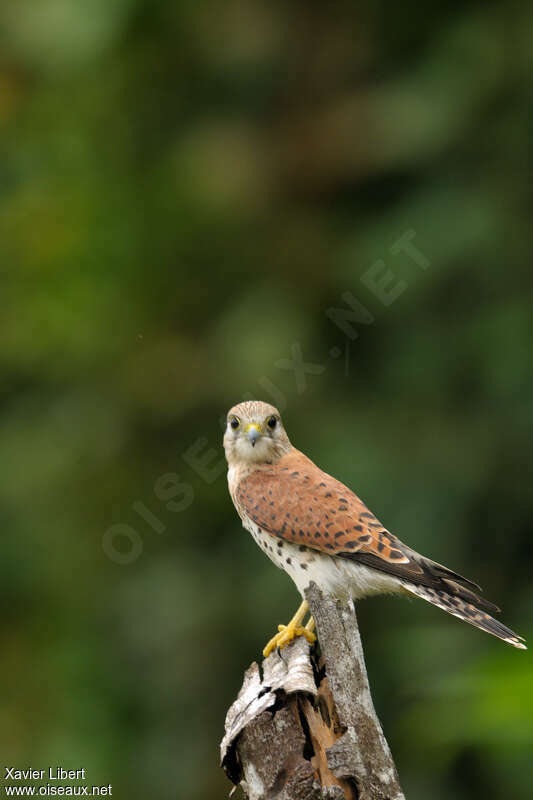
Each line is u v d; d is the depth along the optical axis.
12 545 12.68
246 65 12.45
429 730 8.65
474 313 11.05
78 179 13.39
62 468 12.61
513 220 10.75
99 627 12.27
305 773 5.32
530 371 10.55
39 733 11.70
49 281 13.12
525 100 10.79
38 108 13.70
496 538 10.73
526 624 10.20
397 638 10.39
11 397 13.53
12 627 12.66
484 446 10.73
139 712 11.66
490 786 9.76
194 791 10.98
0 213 13.70
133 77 13.07
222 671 11.34
